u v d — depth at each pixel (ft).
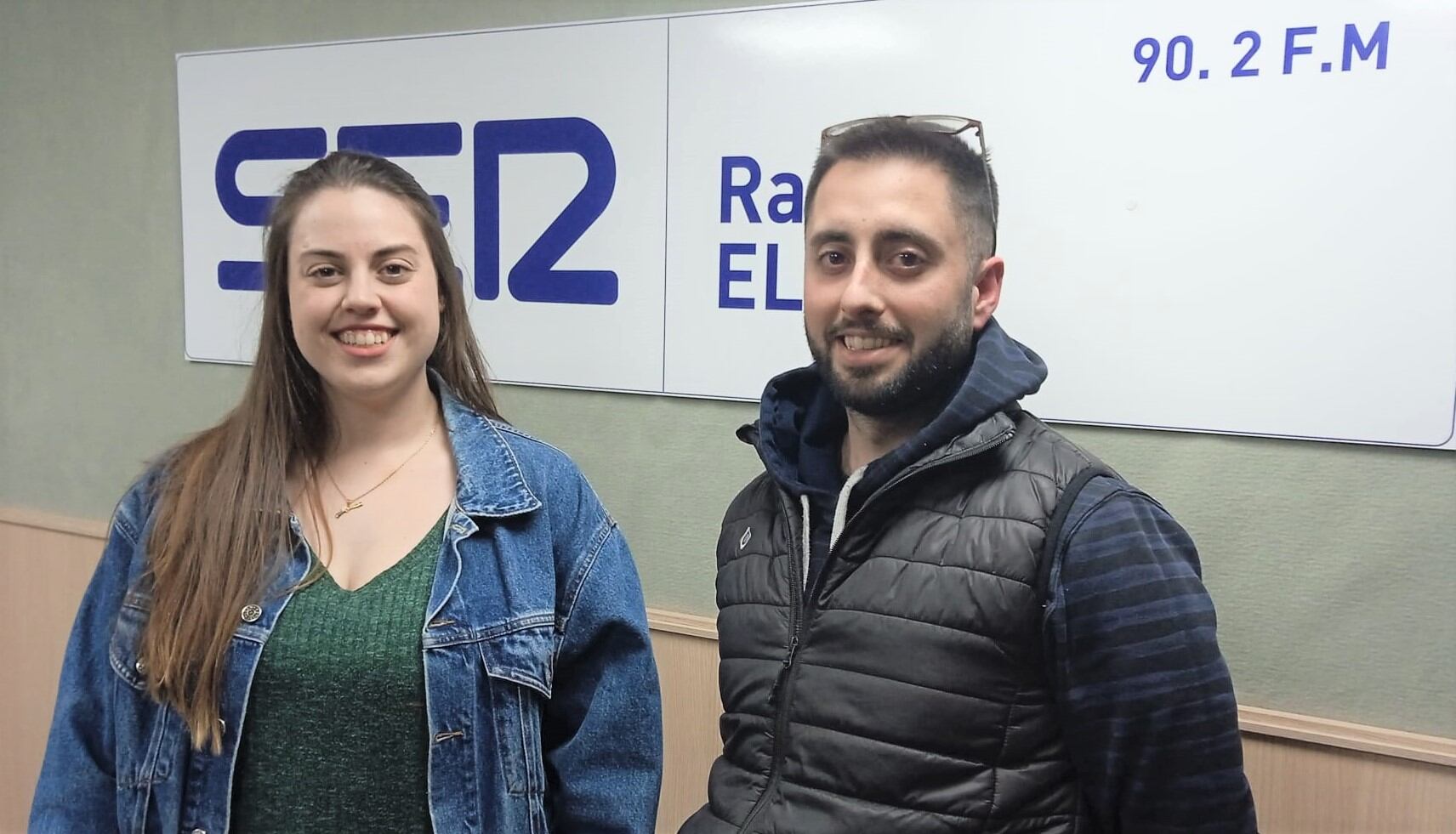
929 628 2.95
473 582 3.13
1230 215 4.40
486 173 5.87
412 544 3.17
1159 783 2.73
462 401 3.53
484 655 3.08
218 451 3.26
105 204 6.98
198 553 3.08
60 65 6.99
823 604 3.20
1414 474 4.29
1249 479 4.53
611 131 5.54
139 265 6.93
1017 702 2.89
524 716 3.17
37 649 7.45
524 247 5.83
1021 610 2.85
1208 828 2.72
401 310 3.13
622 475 5.78
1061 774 2.93
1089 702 2.77
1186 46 4.40
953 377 3.25
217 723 2.95
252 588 3.03
